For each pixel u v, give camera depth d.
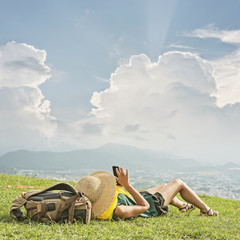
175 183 2.89
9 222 2.17
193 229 2.30
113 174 2.59
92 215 2.38
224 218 2.90
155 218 2.60
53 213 2.14
